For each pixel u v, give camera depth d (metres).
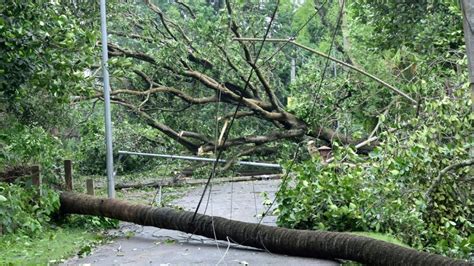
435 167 8.80
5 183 9.23
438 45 12.62
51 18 8.75
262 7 20.38
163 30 18.39
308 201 8.45
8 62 8.53
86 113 16.72
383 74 14.42
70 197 10.07
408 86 10.78
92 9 13.26
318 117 15.48
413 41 13.01
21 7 8.37
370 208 8.00
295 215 8.48
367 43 14.46
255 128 19.25
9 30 8.24
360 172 8.43
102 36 11.52
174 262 7.32
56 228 9.65
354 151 9.36
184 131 17.06
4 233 8.55
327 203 8.38
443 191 8.81
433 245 8.27
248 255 7.66
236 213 11.04
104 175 18.30
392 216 7.98
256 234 7.82
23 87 9.34
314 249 7.22
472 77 3.08
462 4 3.10
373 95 14.23
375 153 8.75
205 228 8.39
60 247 8.20
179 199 13.61
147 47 16.64
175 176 17.34
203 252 7.91
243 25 16.98
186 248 8.20
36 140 10.46
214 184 16.78
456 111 9.29
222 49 15.98
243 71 16.48
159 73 16.78
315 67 16.75
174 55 15.93
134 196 14.29
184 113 17.73
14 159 10.08
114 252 8.03
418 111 10.48
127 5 16.77
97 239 8.95
